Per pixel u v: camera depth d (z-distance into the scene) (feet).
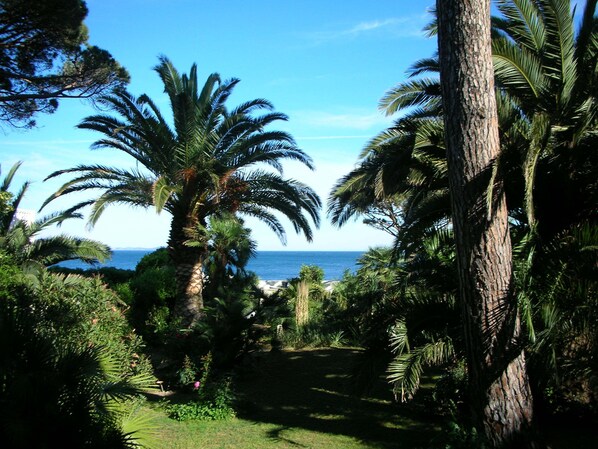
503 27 25.84
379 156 26.53
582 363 17.17
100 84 46.80
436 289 22.67
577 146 20.34
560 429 20.38
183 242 41.86
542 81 21.47
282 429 21.86
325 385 30.99
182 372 28.25
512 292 16.44
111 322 23.36
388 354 21.48
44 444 10.50
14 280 23.15
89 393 12.05
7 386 11.10
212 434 21.11
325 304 53.78
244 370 31.73
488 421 16.57
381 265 53.01
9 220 40.32
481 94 16.88
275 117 41.27
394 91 28.91
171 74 42.27
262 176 42.83
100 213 38.91
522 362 16.88
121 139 40.50
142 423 14.17
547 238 20.58
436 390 23.24
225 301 33.73
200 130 40.55
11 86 44.60
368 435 20.86
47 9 40.40
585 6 21.06
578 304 16.07
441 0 17.74
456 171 17.25
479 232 16.69
